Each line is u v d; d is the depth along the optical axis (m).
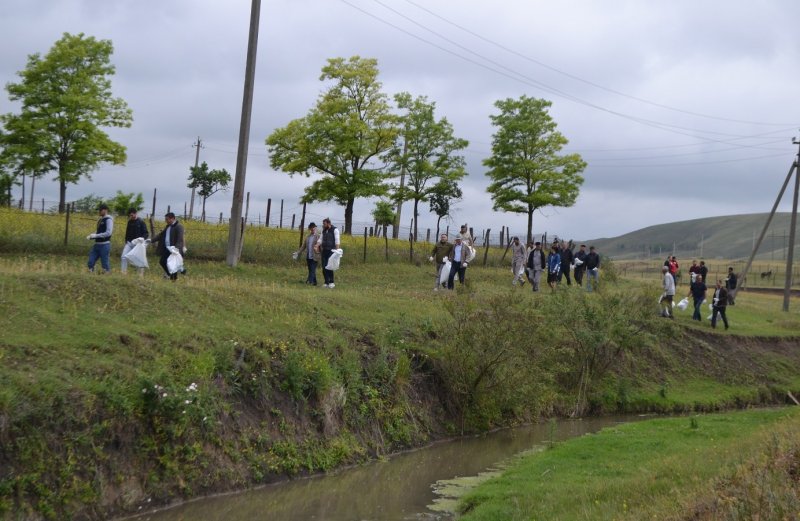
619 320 25.94
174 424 12.27
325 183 45.88
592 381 25.28
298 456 14.38
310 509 12.48
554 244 32.81
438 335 21.09
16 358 11.31
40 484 9.99
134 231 19.31
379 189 45.50
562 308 25.23
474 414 20.03
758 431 15.16
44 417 10.51
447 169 49.41
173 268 19.27
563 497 11.31
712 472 10.89
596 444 16.55
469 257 27.28
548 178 45.88
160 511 11.42
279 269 27.91
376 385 17.67
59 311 13.58
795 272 99.38
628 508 9.84
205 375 13.49
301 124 45.25
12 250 24.09
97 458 10.93
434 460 16.56
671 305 32.56
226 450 13.11
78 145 40.72
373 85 45.62
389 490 13.92
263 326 16.58
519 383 20.48
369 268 32.41
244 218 29.66
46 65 40.53
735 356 31.73
